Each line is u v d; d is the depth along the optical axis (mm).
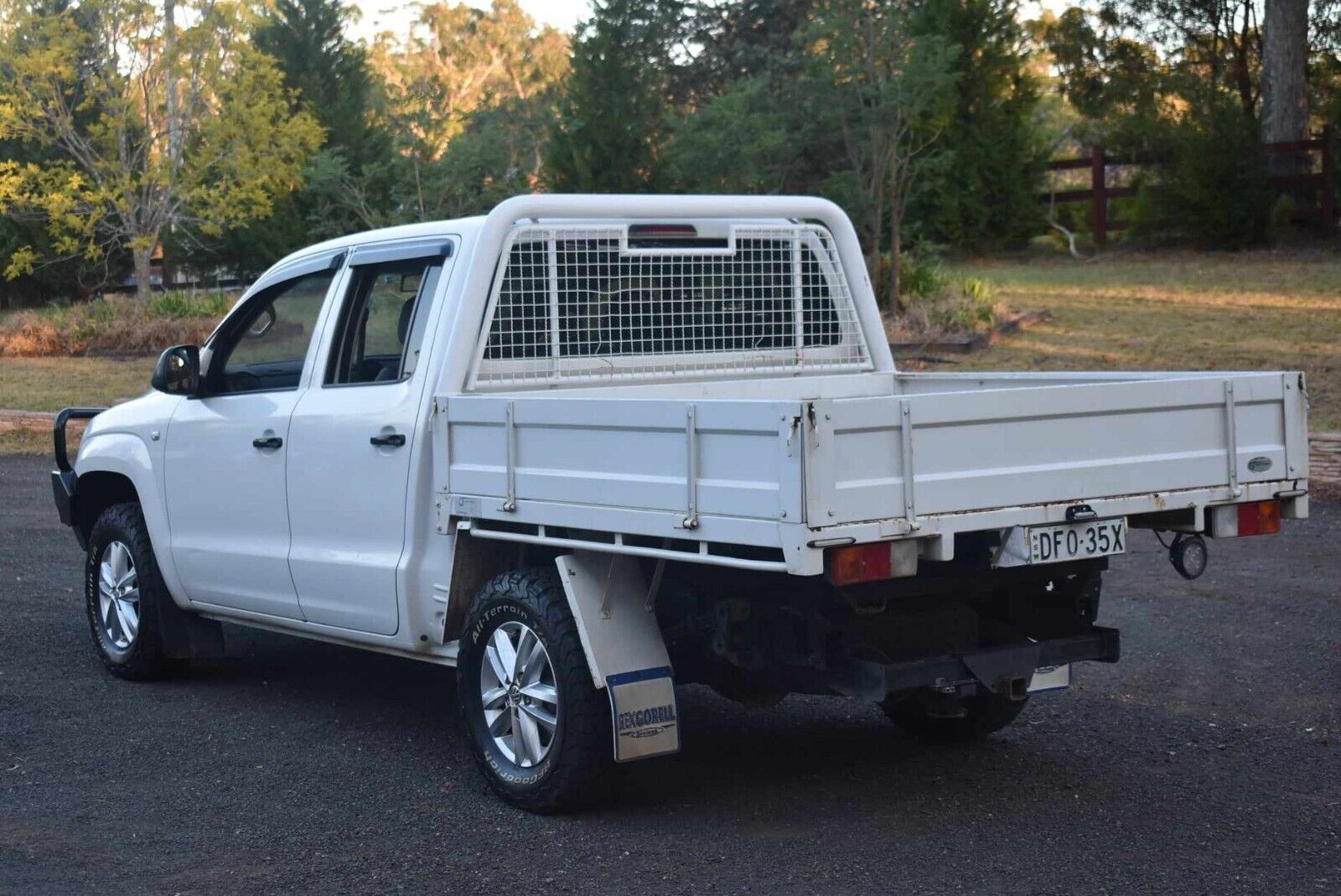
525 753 5195
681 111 33781
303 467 6094
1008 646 5000
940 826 4941
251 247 32438
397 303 5891
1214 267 25719
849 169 22141
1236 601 8414
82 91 29016
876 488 4246
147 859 4730
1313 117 33875
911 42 21453
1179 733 6047
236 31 27609
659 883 4453
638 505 4629
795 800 5250
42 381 20859
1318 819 4973
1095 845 4738
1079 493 4672
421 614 5641
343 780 5559
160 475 6883
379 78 34594
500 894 4395
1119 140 30672
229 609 6664
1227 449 5031
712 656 5137
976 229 31266
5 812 5207
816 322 6688
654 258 6145
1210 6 33844
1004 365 16625
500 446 5172
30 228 34531
